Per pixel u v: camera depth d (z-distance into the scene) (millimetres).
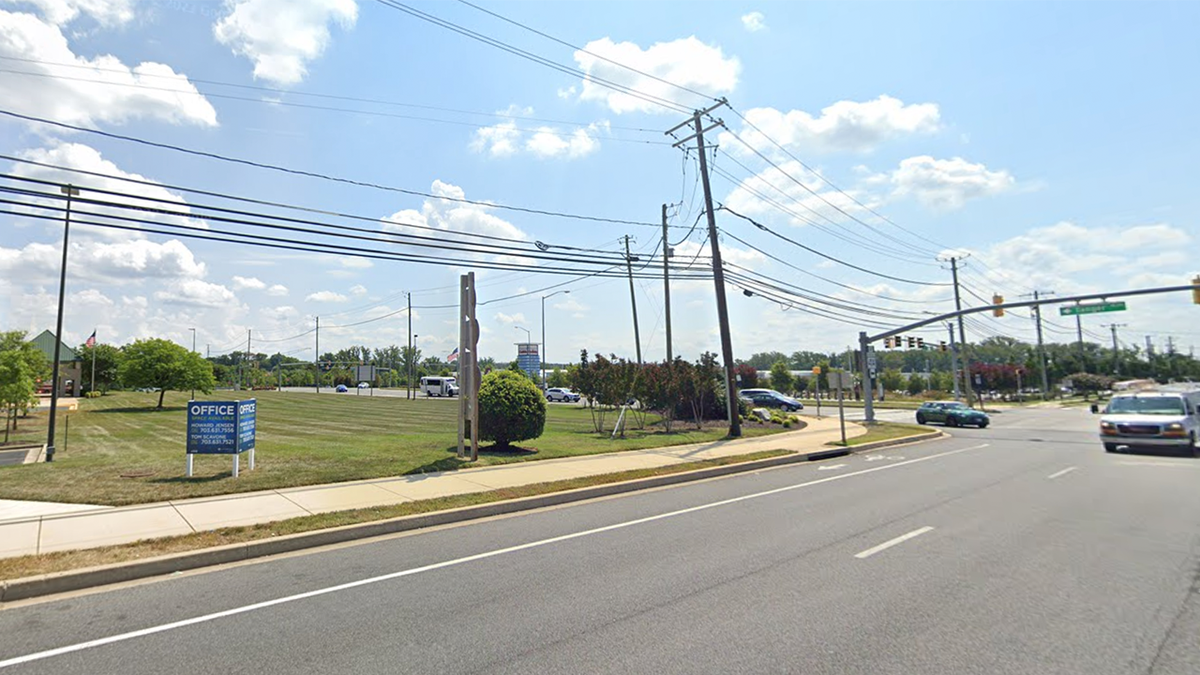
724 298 22469
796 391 83125
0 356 23234
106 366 79188
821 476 14086
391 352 144250
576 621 5109
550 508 10312
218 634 4938
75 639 4859
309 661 4398
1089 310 30125
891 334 31594
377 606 5559
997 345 110312
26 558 6629
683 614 5238
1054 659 4309
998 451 19672
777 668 4191
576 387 23625
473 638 4777
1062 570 6438
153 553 6926
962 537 7961
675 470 13820
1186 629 4832
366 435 21828
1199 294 22812
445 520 9203
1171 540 7723
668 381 23625
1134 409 19281
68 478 11578
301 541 7770
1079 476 13688
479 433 16422
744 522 9031
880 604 5438
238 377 110875
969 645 4547
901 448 20859
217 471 12523
